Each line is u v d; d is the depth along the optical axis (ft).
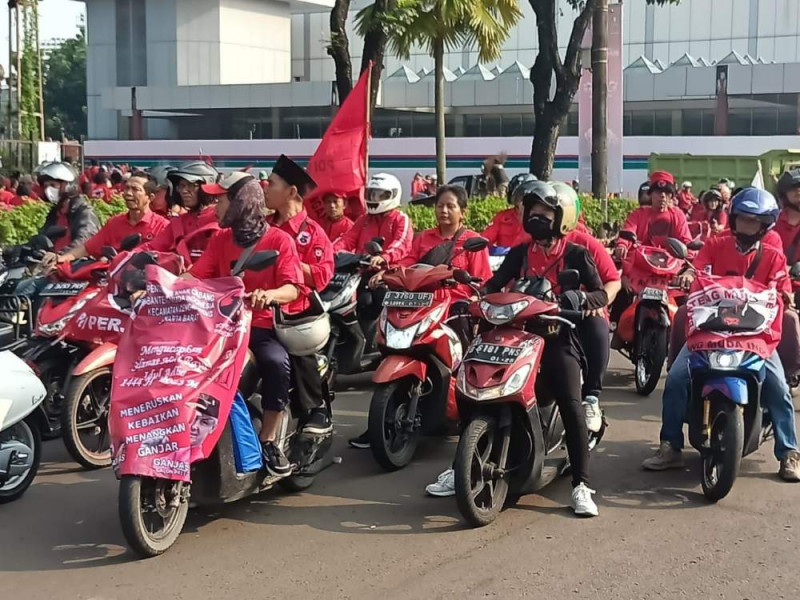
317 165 34.83
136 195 25.31
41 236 25.93
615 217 57.36
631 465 21.85
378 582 15.43
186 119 176.04
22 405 19.11
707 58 177.58
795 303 25.26
